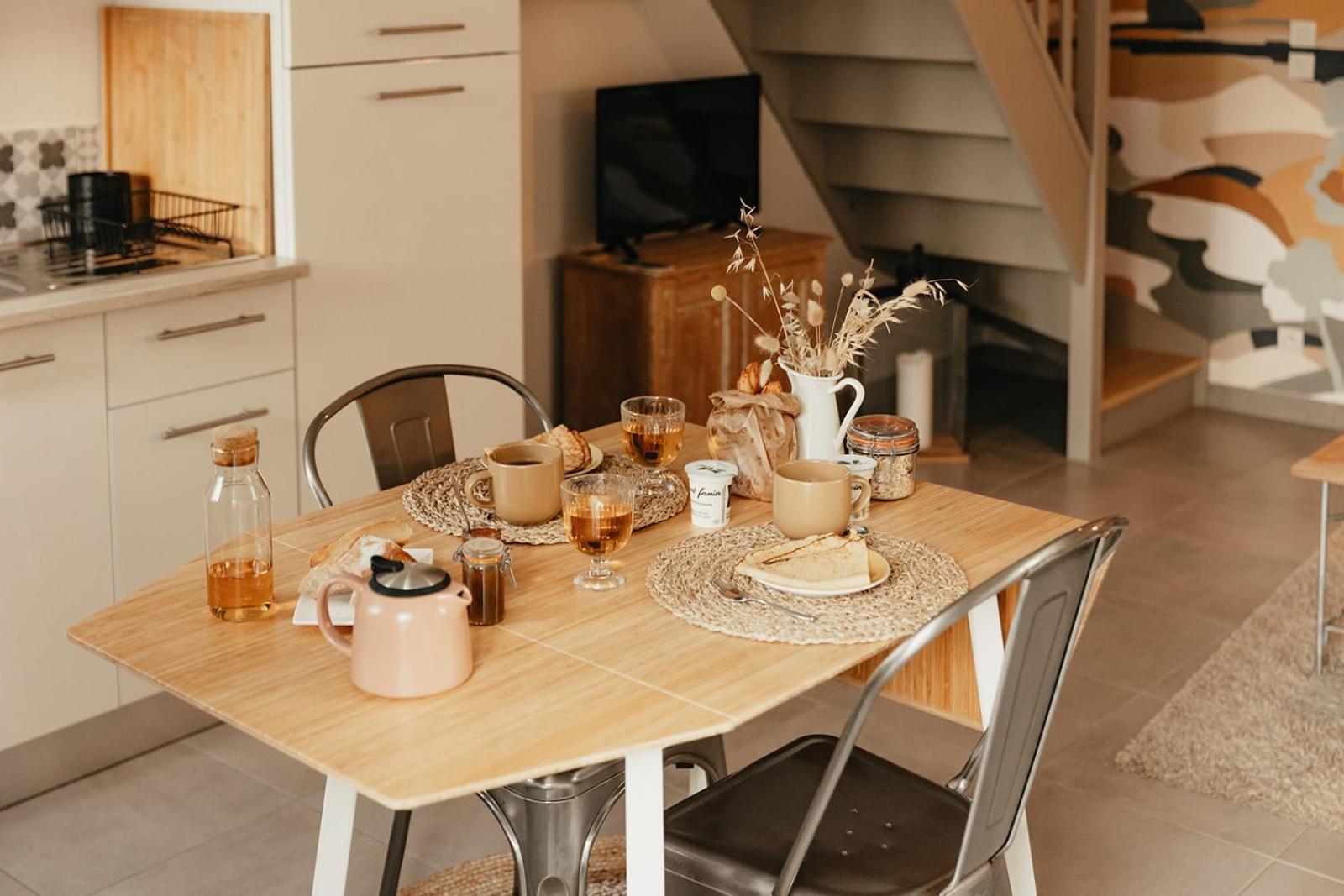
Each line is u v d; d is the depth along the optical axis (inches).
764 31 200.7
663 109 187.3
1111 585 163.6
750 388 96.3
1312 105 212.5
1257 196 220.8
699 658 72.8
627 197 185.3
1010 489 195.0
